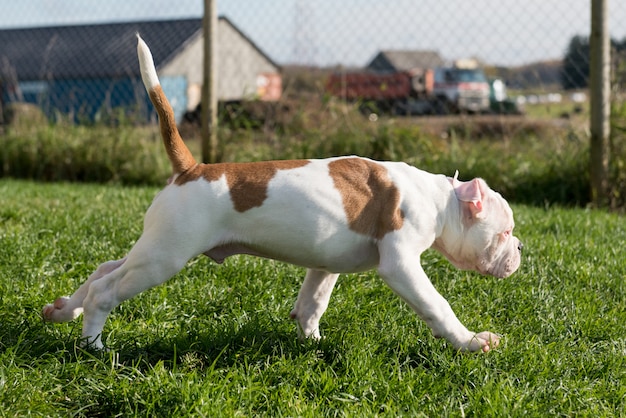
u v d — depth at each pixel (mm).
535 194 6918
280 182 2891
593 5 6422
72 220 5184
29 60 20438
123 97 10945
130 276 2891
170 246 2832
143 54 2889
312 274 3270
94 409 2650
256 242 2936
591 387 2895
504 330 3520
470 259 3268
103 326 3139
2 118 8875
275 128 7559
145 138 8242
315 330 3301
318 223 2893
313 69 7844
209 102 7453
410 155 7328
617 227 5445
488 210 3166
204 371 2953
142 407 2629
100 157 8195
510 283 4066
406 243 2967
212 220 2854
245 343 3146
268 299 3803
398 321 3512
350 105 7641
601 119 6516
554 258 4504
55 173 8344
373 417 2533
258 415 2576
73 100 10930
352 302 3732
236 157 7465
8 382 2623
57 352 2928
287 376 2867
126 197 6336
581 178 6801
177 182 2904
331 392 2758
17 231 4809
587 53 7000
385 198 2977
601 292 4062
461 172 7109
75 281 3953
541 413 2662
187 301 3691
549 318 3578
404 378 2834
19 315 3363
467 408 2662
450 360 3023
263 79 9797
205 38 7383
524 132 7250
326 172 2963
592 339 3455
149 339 3211
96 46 19656
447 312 2994
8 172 8531
